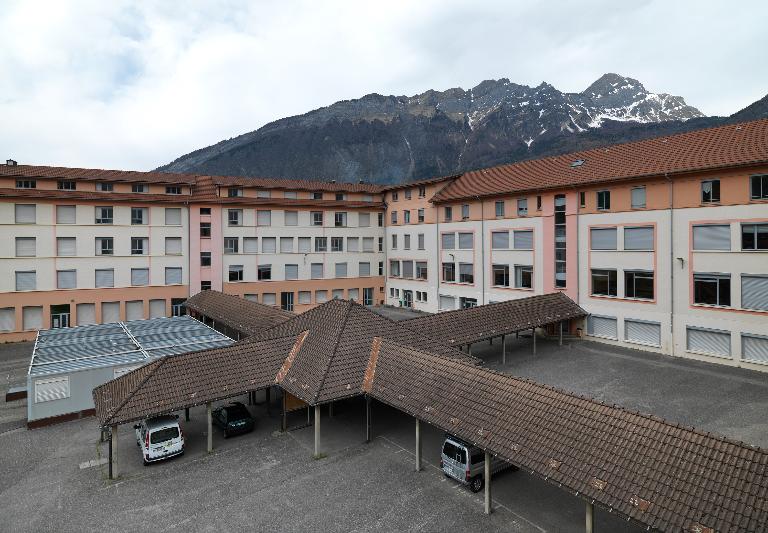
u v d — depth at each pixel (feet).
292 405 77.97
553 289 128.67
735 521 30.53
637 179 108.27
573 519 46.68
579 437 42.04
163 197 151.74
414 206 177.06
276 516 48.44
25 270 133.80
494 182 150.71
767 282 90.68
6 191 131.03
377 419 74.18
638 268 110.01
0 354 119.75
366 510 49.14
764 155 90.12
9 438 70.79
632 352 108.68
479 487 52.29
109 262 144.25
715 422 68.95
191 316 142.41
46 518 49.03
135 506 50.96
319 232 178.29
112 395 62.44
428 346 78.23
